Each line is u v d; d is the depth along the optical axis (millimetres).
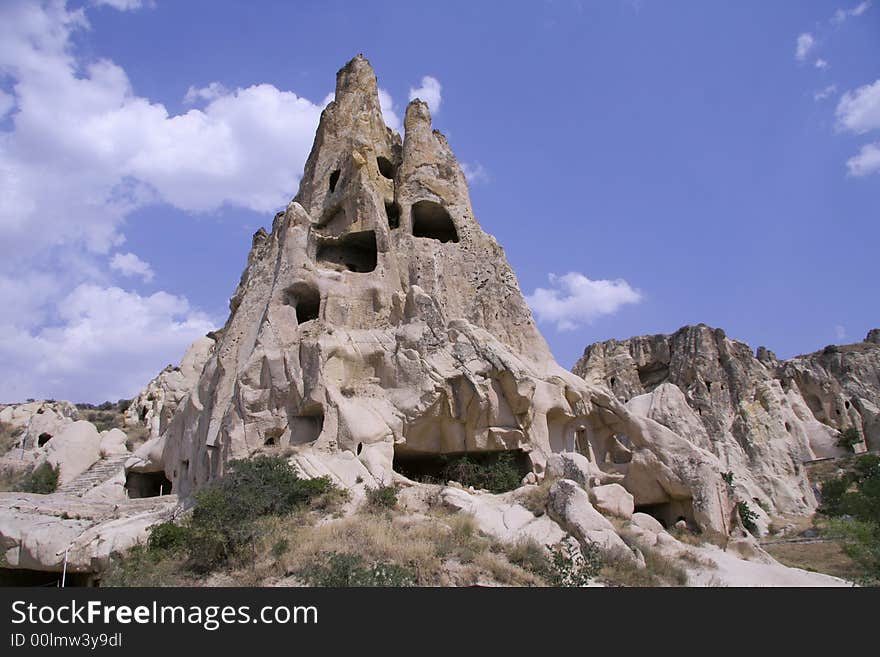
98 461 39344
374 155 37406
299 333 31078
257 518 20734
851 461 57375
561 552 18391
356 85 40469
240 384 29828
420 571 16500
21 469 43188
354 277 33156
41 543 24000
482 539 19797
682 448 28594
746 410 59375
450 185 36938
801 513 49531
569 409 30906
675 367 68000
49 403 61469
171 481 34938
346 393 29125
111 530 24297
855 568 25797
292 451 26922
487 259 34969
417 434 28766
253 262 44750
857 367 82438
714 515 26359
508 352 30484
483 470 27812
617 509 25125
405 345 29734
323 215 35844
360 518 21031
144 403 64875
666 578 19578
